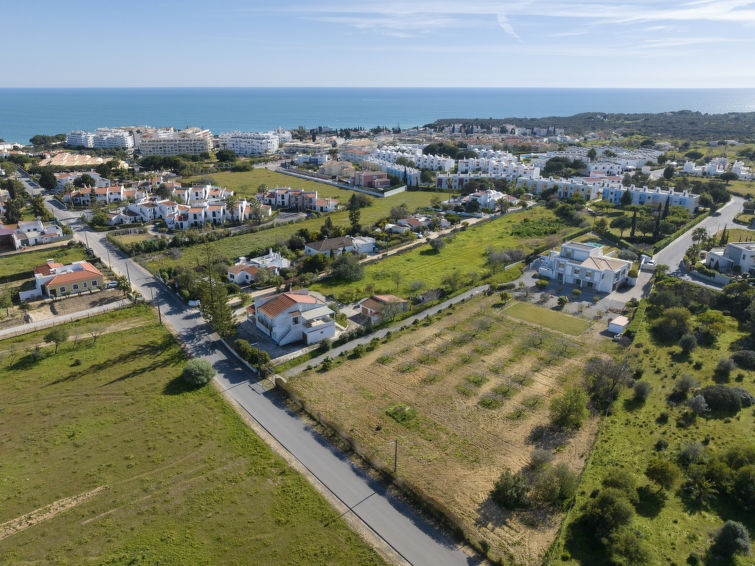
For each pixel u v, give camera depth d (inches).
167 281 4771.2
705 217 7116.1
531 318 4133.9
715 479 2317.9
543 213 7701.8
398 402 3002.0
